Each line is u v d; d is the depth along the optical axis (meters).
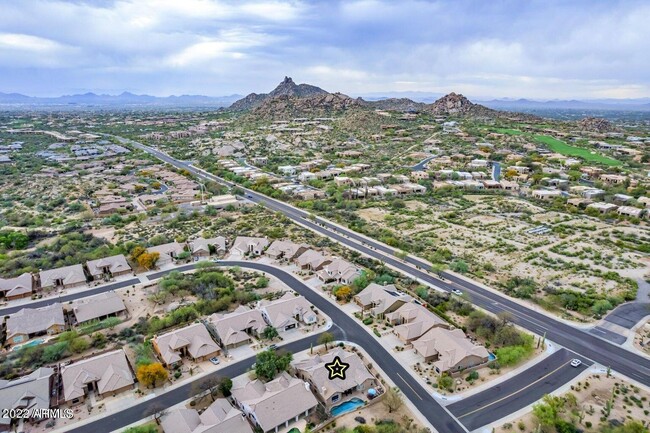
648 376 77.94
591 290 110.19
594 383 75.75
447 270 123.94
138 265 124.19
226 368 79.25
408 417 67.56
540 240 149.50
